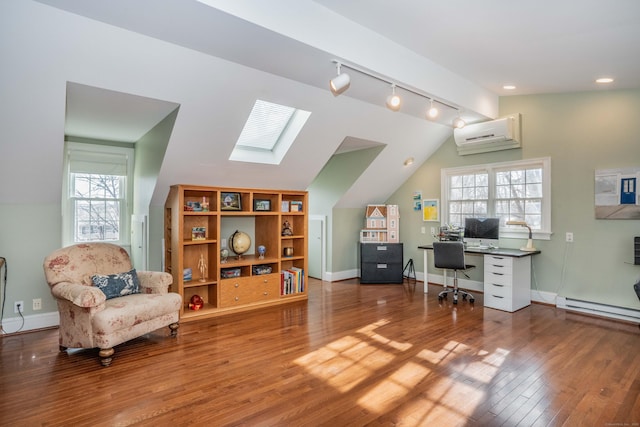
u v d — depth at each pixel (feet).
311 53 8.50
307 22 8.00
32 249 12.14
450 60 11.14
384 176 19.29
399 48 10.22
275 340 11.19
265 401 7.65
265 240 16.46
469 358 9.79
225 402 7.61
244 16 6.97
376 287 18.89
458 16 8.03
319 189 20.83
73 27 7.59
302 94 11.70
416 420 6.97
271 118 13.30
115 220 15.81
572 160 14.32
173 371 9.05
